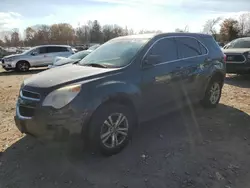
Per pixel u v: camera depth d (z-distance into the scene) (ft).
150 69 12.82
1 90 28.17
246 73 29.45
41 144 12.60
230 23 177.68
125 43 14.16
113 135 11.38
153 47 13.43
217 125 15.12
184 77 14.85
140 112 12.60
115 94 11.03
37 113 10.11
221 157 11.48
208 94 17.60
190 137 13.46
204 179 9.93
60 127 9.93
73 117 9.98
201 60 16.22
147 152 11.82
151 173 10.26
